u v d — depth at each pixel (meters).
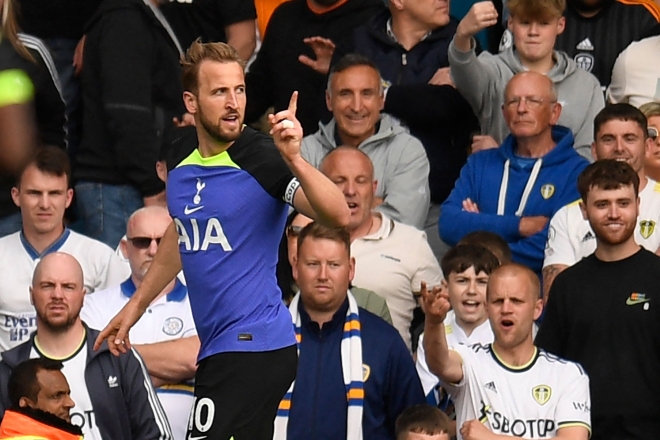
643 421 26.23
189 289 20.92
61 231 30.45
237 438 20.39
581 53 34.78
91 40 33.75
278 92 35.91
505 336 25.25
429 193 32.81
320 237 26.94
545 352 25.64
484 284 27.81
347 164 29.77
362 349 27.06
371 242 30.23
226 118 20.12
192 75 20.27
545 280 29.64
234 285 20.55
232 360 20.50
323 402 26.67
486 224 30.98
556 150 31.31
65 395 24.38
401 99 33.59
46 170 30.00
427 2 34.00
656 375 26.27
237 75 20.22
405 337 29.98
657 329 26.33
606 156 30.11
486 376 25.27
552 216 30.75
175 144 21.12
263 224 20.48
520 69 33.19
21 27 34.81
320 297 26.86
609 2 34.84
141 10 33.78
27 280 29.84
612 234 26.66
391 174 32.06
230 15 36.78
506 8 36.56
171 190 20.81
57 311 26.20
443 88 33.56
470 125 33.88
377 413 27.09
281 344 20.77
